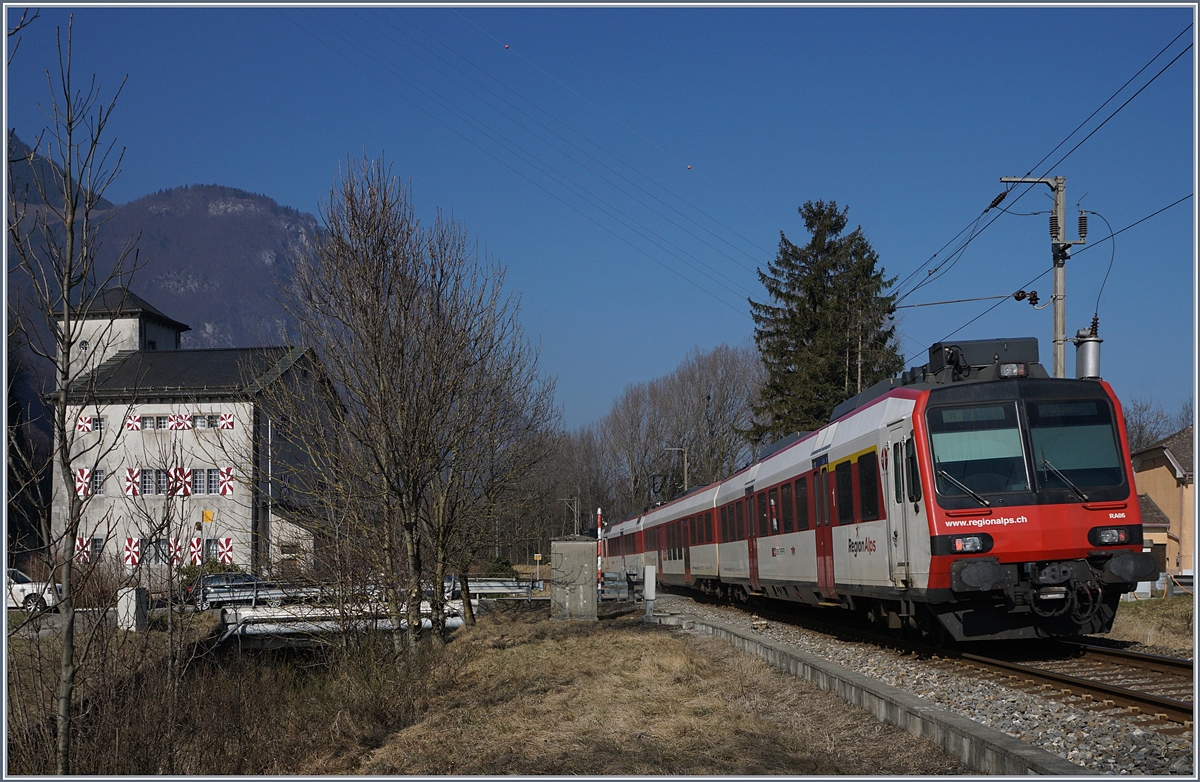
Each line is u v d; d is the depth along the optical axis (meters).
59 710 7.23
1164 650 12.52
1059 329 17.31
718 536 25.17
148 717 9.27
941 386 11.85
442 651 17.42
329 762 9.94
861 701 9.53
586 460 80.50
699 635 17.83
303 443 16.42
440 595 18.73
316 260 16.36
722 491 25.06
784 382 40.44
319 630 17.83
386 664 14.95
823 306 40.19
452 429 17.42
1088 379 11.88
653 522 36.75
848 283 39.84
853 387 38.94
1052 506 11.12
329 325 16.17
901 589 12.14
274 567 16.41
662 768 7.93
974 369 12.39
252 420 16.42
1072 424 11.51
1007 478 11.29
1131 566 10.97
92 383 6.89
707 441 63.75
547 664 14.65
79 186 6.59
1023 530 11.08
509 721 10.46
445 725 10.87
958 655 11.75
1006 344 12.58
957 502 11.23
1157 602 21.27
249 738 10.83
